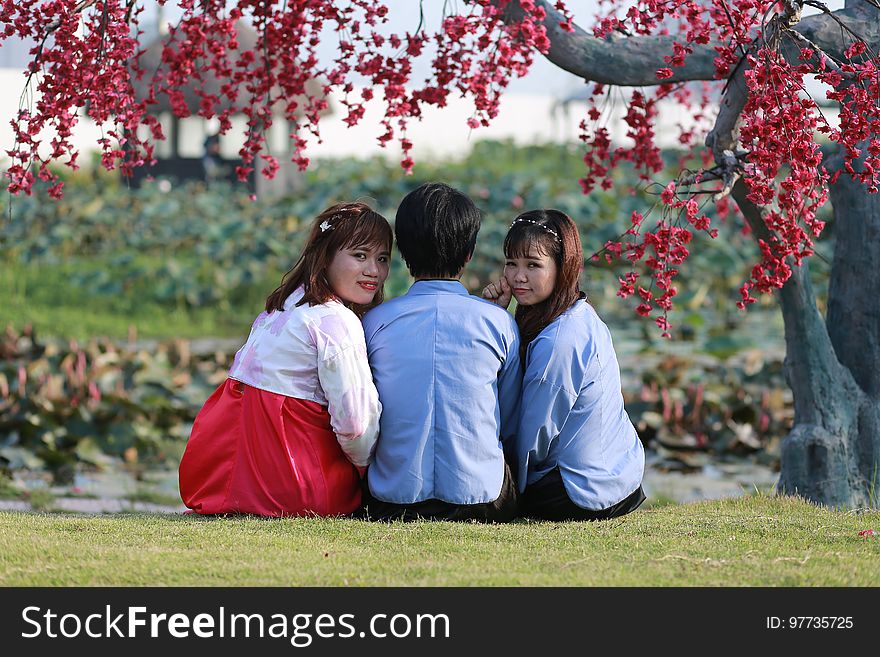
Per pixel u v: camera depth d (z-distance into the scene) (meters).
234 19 9.74
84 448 15.59
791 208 8.15
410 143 9.10
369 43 9.10
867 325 10.27
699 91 15.71
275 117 42.31
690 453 16.41
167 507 13.00
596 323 9.00
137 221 35.75
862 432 10.24
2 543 7.50
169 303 28.73
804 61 8.30
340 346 8.45
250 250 31.64
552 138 56.56
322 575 6.80
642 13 8.67
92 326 26.17
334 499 8.68
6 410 16.17
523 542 7.73
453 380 8.46
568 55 9.62
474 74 8.43
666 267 8.38
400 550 7.45
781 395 17.14
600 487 8.84
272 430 8.64
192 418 17.56
